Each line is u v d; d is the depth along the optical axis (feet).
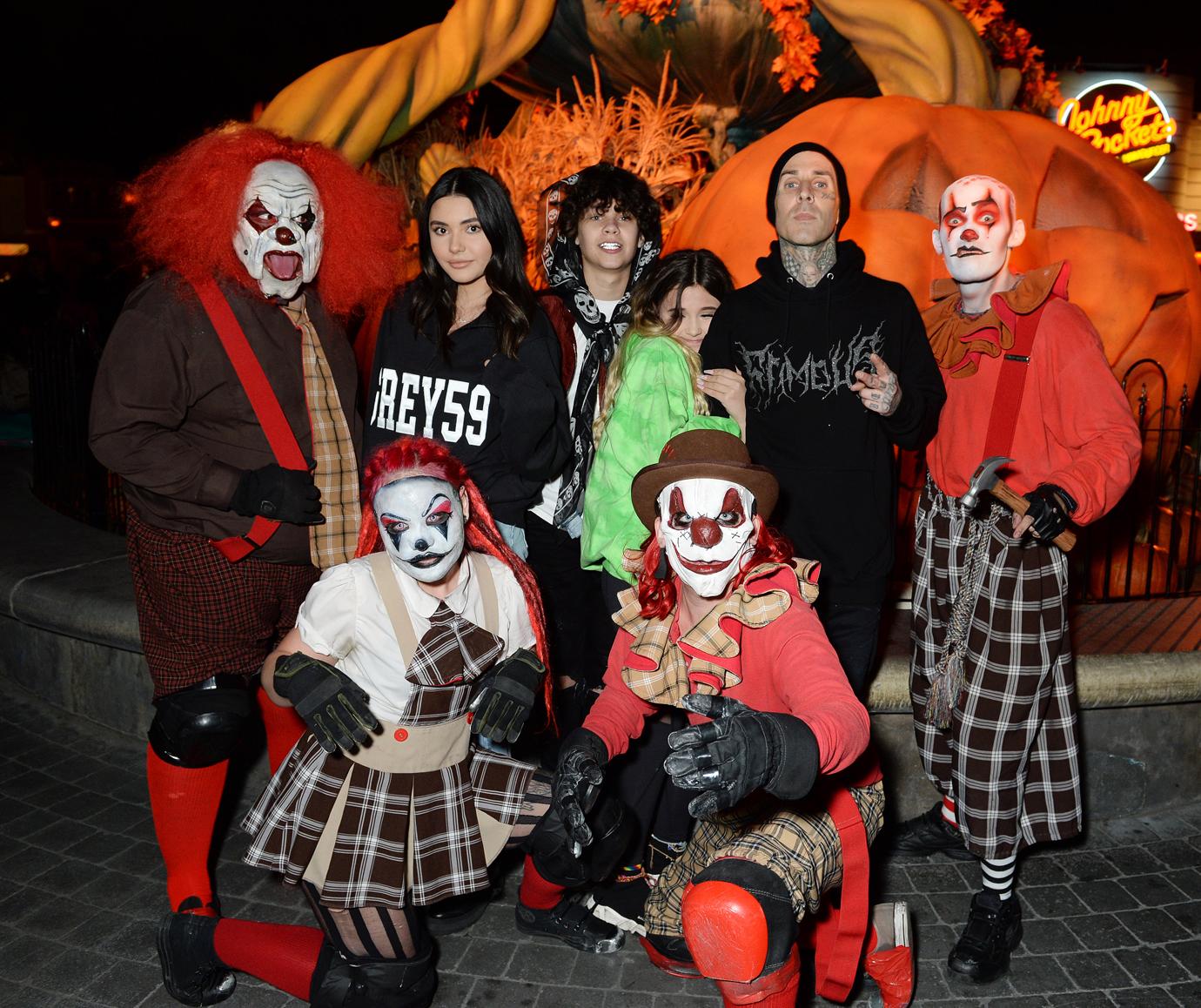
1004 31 20.86
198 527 8.68
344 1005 7.50
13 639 14.49
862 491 9.29
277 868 7.41
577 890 9.56
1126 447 8.38
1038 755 9.39
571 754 7.11
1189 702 11.51
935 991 8.83
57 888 10.16
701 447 7.27
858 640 9.46
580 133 19.75
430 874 7.50
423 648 7.39
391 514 7.23
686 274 9.62
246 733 9.13
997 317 8.84
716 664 7.16
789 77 19.26
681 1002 8.73
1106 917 9.85
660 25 19.39
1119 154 45.93
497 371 9.43
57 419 18.17
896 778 11.30
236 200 8.59
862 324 9.23
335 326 9.65
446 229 9.36
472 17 18.56
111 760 12.77
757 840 6.99
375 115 18.45
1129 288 15.96
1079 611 13.42
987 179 8.96
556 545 10.53
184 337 8.53
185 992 8.46
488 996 8.77
